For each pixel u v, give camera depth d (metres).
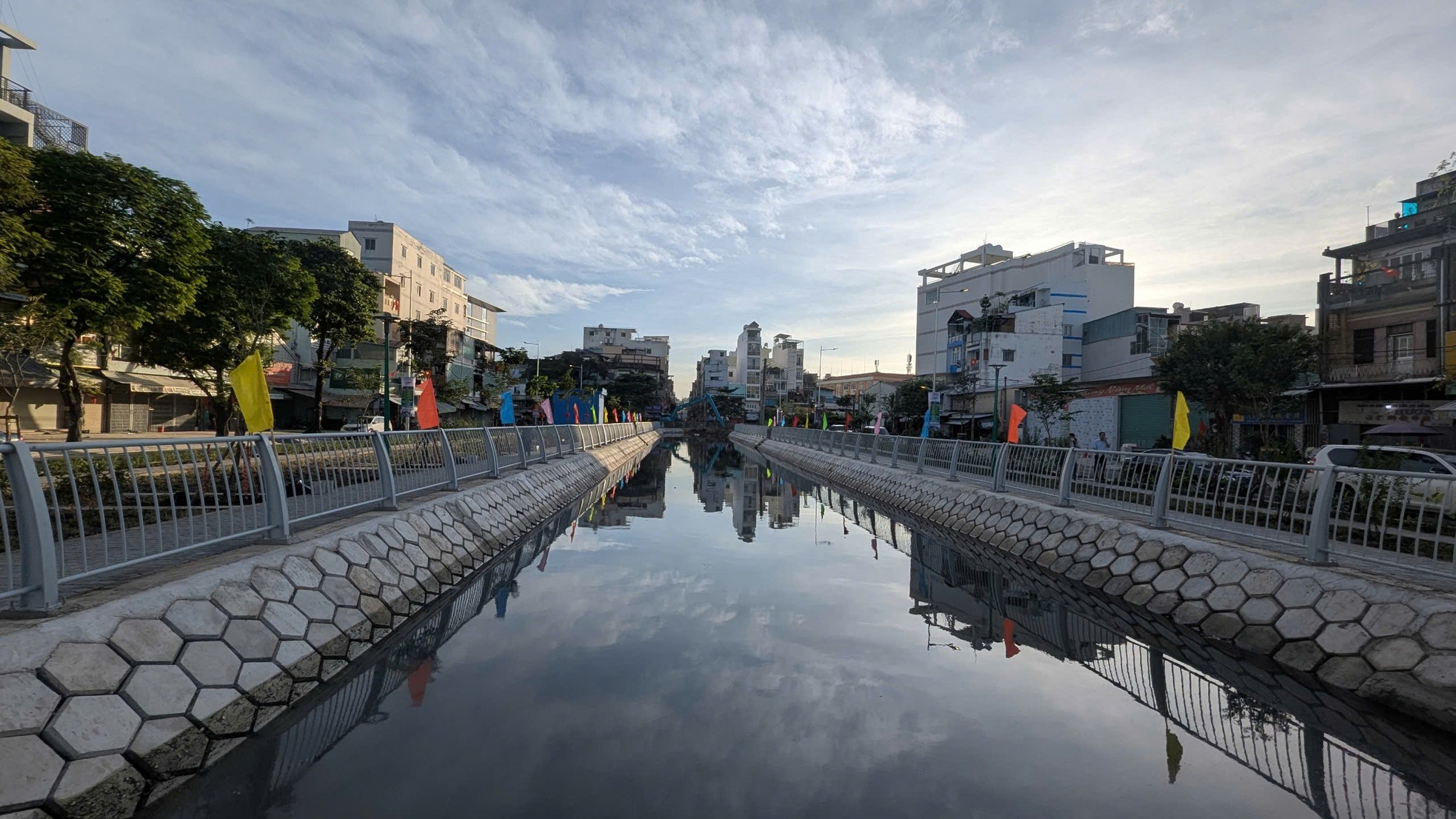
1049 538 10.30
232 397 19.89
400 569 7.41
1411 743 4.46
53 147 12.96
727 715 4.86
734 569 10.15
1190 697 5.30
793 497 21.42
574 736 4.43
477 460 13.11
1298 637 5.87
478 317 68.44
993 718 4.87
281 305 20.25
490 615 7.40
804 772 3.99
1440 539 5.28
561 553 11.22
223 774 3.80
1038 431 32.75
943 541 13.01
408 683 5.37
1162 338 38.00
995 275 58.22
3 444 3.68
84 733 3.36
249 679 4.55
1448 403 17.81
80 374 23.16
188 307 15.27
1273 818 3.52
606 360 92.94
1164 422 26.86
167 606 4.32
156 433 29.39
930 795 3.75
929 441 17.47
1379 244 20.69
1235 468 7.48
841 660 6.14
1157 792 3.81
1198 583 7.25
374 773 3.85
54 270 12.43
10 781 2.95
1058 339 43.22
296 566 5.80
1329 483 6.26
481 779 3.81
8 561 3.63
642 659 6.04
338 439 7.54
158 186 14.10
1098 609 8.03
